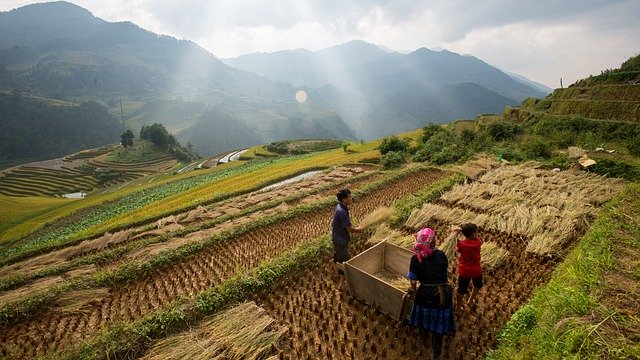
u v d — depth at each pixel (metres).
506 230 10.23
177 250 10.30
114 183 98.88
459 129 43.66
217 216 16.84
